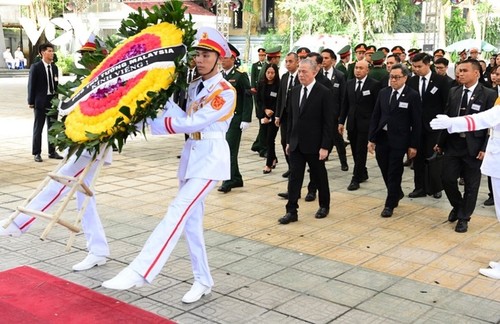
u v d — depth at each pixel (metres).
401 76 6.48
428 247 5.55
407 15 28.73
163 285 4.45
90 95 4.00
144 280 3.73
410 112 6.53
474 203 6.03
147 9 4.21
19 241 5.39
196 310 4.02
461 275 4.82
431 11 17.39
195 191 3.97
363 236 5.86
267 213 6.68
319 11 28.47
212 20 28.39
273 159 9.03
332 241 5.67
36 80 9.30
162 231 3.84
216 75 4.00
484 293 4.44
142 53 3.92
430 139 7.48
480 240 5.80
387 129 6.59
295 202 6.31
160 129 3.94
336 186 8.26
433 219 6.56
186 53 3.89
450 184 6.12
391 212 6.64
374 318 3.95
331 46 22.16
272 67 9.62
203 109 3.90
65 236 5.57
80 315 3.86
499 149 4.77
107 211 6.57
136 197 7.26
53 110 4.31
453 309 4.13
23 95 23.06
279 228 6.09
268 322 3.86
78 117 3.97
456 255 5.33
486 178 8.98
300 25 30.08
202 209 4.14
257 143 10.91
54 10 37.81
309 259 5.13
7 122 14.71
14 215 3.98
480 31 28.47
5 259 4.92
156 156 10.33
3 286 4.30
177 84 3.87
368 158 10.66
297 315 3.97
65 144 3.97
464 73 5.95
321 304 4.16
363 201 7.36
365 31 28.42
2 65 36.59
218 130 4.08
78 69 4.40
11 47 42.50
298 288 4.45
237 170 7.90
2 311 3.88
